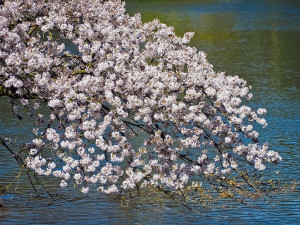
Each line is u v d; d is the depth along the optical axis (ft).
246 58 156.46
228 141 48.19
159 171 47.70
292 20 243.60
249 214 55.83
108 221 53.62
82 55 49.39
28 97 47.96
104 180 46.65
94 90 46.24
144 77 45.91
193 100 47.83
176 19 244.01
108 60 47.14
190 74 48.32
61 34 49.78
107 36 49.26
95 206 57.21
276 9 288.51
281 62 149.38
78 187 62.64
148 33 52.95
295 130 86.89
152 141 47.09
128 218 54.44
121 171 46.93
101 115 48.42
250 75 132.67
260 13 271.08
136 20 53.16
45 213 55.21
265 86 120.16
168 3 315.37
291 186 61.16
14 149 75.97
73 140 48.24
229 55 161.38
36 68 45.65
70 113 46.39
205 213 56.13
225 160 50.06
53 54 49.06
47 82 45.57
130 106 45.68
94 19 51.37
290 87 118.93
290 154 75.10
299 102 105.91
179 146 47.98
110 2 52.54
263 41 188.24
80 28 48.42
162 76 46.83
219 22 236.22
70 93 45.60
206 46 177.99
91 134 46.24
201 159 49.39
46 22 49.06
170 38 52.06
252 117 48.83
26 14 49.47
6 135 83.51
